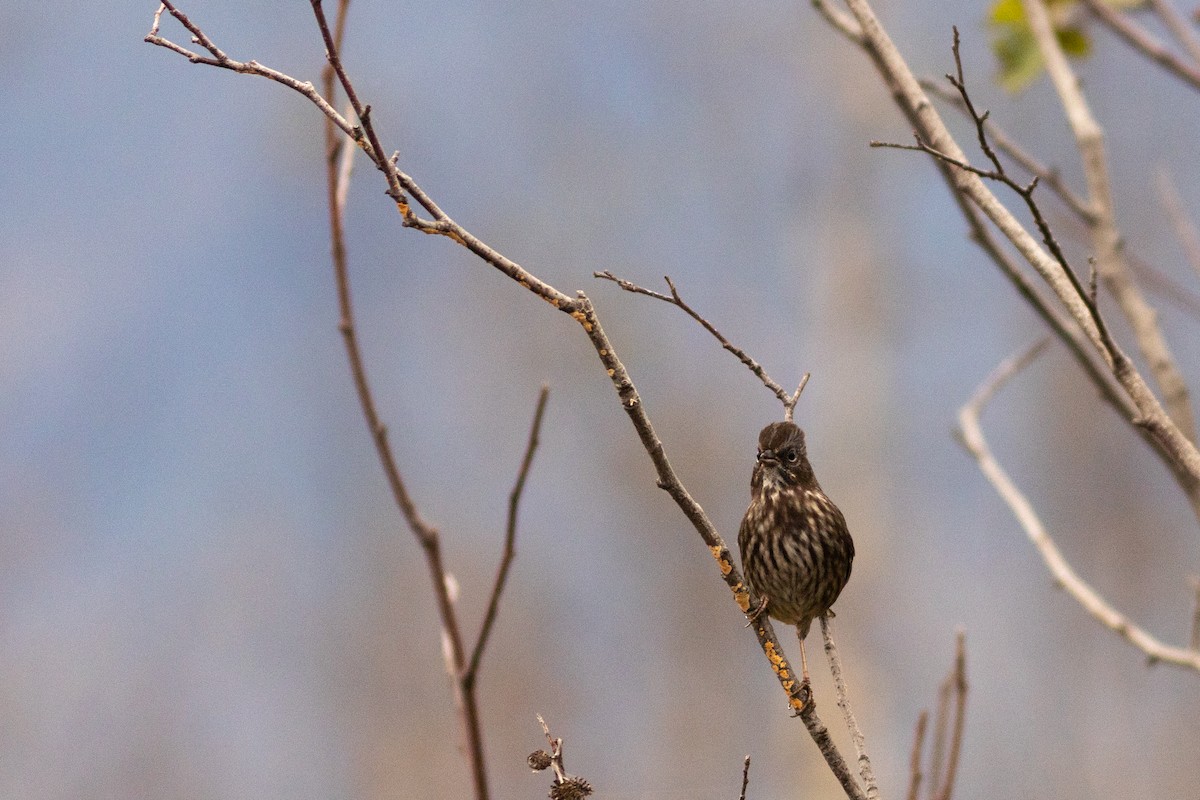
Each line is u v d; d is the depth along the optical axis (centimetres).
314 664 1784
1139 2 714
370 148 446
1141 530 1719
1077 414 1820
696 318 534
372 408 464
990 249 615
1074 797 1491
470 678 418
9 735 1545
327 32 438
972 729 1611
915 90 577
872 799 518
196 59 444
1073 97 634
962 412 700
